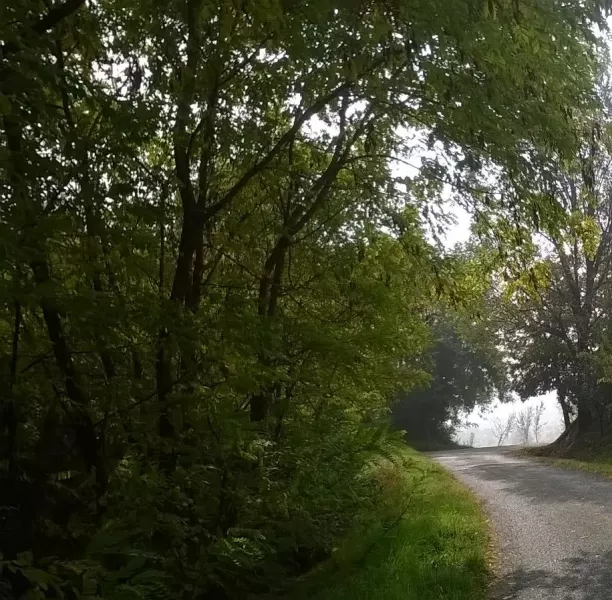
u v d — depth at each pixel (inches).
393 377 382.0
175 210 228.7
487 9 193.8
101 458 213.2
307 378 335.6
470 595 238.4
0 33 150.2
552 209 304.2
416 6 199.2
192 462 224.4
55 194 177.6
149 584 181.8
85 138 190.9
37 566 144.5
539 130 273.3
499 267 388.8
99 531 174.4
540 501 450.9
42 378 203.0
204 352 213.2
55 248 186.5
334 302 370.3
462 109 254.4
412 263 388.5
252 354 223.1
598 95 301.4
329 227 358.0
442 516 369.1
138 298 195.3
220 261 323.9
